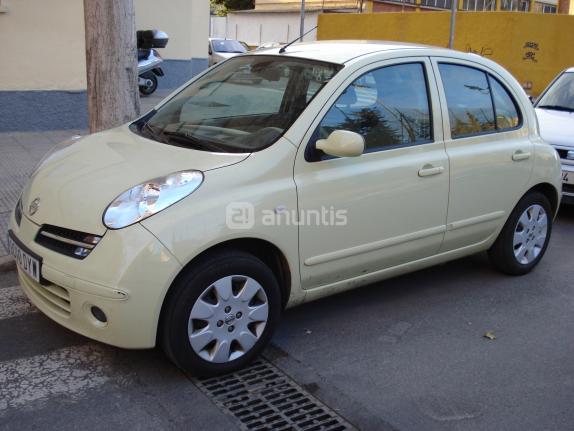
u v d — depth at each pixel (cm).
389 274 429
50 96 1007
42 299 357
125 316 312
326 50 428
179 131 398
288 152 357
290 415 320
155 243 311
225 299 338
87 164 368
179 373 353
